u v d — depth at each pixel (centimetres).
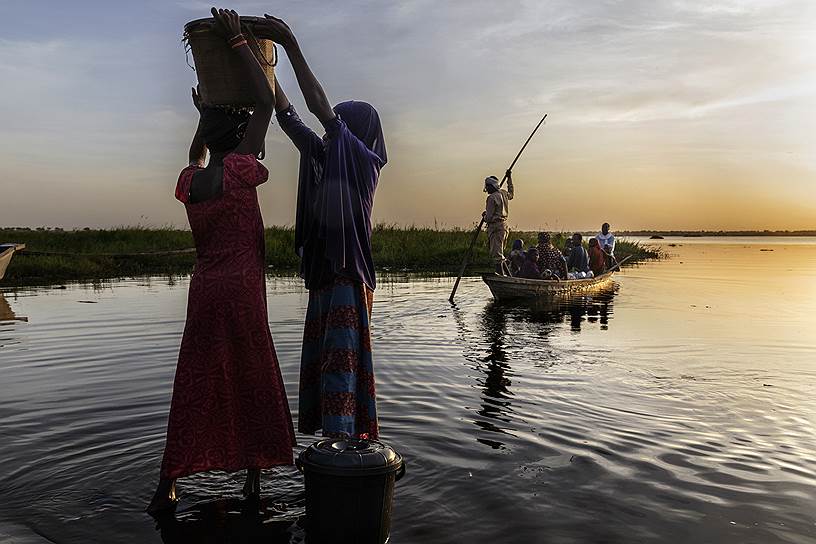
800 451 417
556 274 1530
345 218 353
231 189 336
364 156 361
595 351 762
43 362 687
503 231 1645
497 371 648
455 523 314
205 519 322
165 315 1030
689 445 427
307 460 300
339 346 355
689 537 303
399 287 1592
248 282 343
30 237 2541
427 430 455
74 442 431
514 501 339
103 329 896
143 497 347
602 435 447
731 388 581
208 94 336
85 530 309
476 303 1260
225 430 341
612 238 2034
